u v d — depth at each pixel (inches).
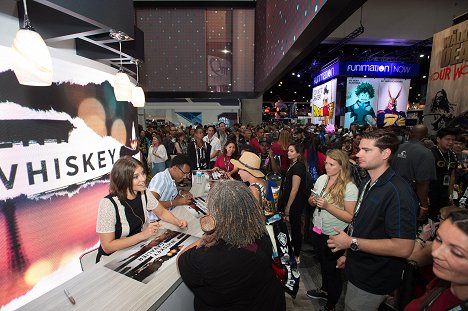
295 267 63.1
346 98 437.7
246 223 35.6
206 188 106.0
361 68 426.0
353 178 75.6
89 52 108.6
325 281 86.9
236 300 33.8
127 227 59.2
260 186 66.9
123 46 111.3
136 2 310.8
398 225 46.5
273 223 63.6
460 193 102.0
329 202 72.1
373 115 440.1
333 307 78.5
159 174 85.4
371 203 51.0
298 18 119.9
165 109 478.6
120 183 58.6
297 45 123.3
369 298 51.9
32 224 80.4
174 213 78.2
